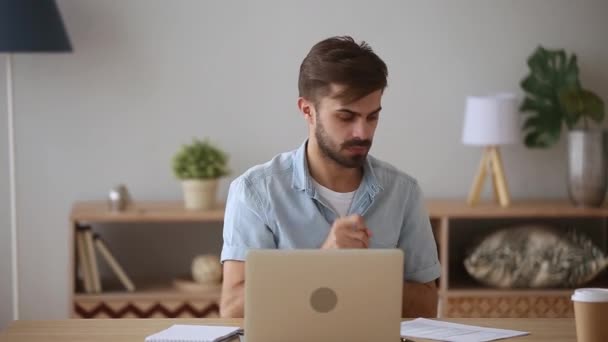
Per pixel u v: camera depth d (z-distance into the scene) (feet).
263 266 7.61
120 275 16.43
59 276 17.57
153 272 17.71
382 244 10.03
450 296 16.21
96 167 17.48
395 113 17.75
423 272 10.26
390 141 17.78
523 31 17.78
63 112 17.35
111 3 17.25
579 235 17.11
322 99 9.11
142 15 17.31
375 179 9.95
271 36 17.46
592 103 16.83
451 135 17.81
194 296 16.15
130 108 17.44
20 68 17.19
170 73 17.43
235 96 17.52
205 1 17.37
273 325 7.63
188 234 17.75
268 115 17.57
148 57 17.38
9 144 17.25
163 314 16.21
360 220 8.73
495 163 16.90
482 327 8.95
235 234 9.86
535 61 17.44
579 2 17.80
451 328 8.89
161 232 17.71
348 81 8.93
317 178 9.93
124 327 8.93
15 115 17.28
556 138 17.43
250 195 9.88
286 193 9.89
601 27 17.85
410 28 17.62
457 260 18.04
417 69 17.69
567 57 17.87
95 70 17.34
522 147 18.04
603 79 17.94
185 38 17.40
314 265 7.63
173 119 17.51
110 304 16.11
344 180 9.93
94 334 8.66
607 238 18.13
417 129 17.78
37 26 15.51
